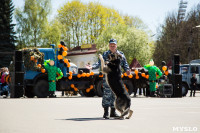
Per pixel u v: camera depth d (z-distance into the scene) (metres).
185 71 25.45
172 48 49.03
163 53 49.97
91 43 67.56
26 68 18.67
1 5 58.69
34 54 18.72
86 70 21.09
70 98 18.48
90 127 6.40
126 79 20.78
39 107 11.54
